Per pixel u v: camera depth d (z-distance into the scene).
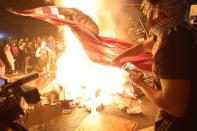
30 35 15.88
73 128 4.24
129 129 4.06
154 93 1.68
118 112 4.71
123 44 4.71
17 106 1.96
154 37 1.82
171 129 1.76
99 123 4.33
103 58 4.73
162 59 1.58
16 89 1.94
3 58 10.52
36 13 5.05
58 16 4.98
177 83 1.54
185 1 1.62
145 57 3.90
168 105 1.57
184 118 1.71
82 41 4.86
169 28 1.61
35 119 4.69
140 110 4.62
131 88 5.38
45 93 5.65
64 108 5.05
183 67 1.54
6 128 1.96
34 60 10.90
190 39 1.59
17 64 11.05
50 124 4.46
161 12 1.63
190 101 1.65
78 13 4.96
